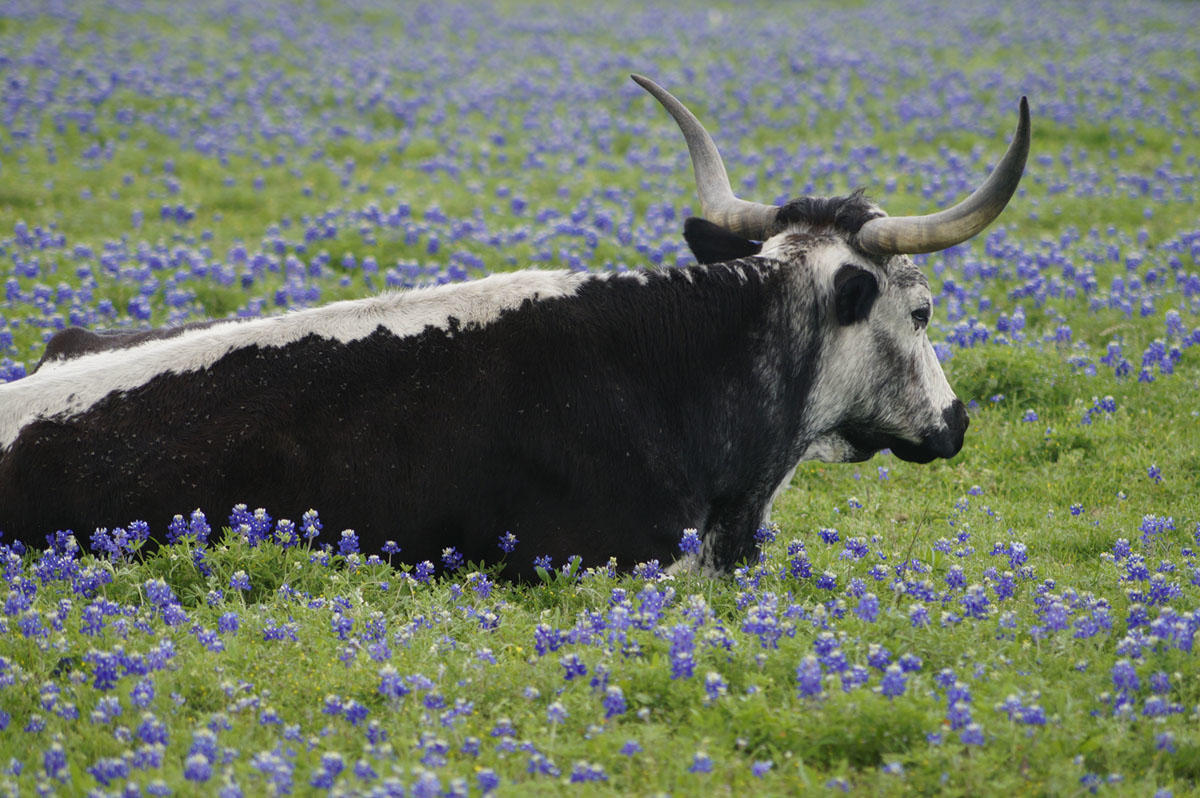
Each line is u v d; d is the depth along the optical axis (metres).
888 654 15.12
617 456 18.95
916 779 12.96
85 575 16.75
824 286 20.12
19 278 35.72
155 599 16.23
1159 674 14.88
